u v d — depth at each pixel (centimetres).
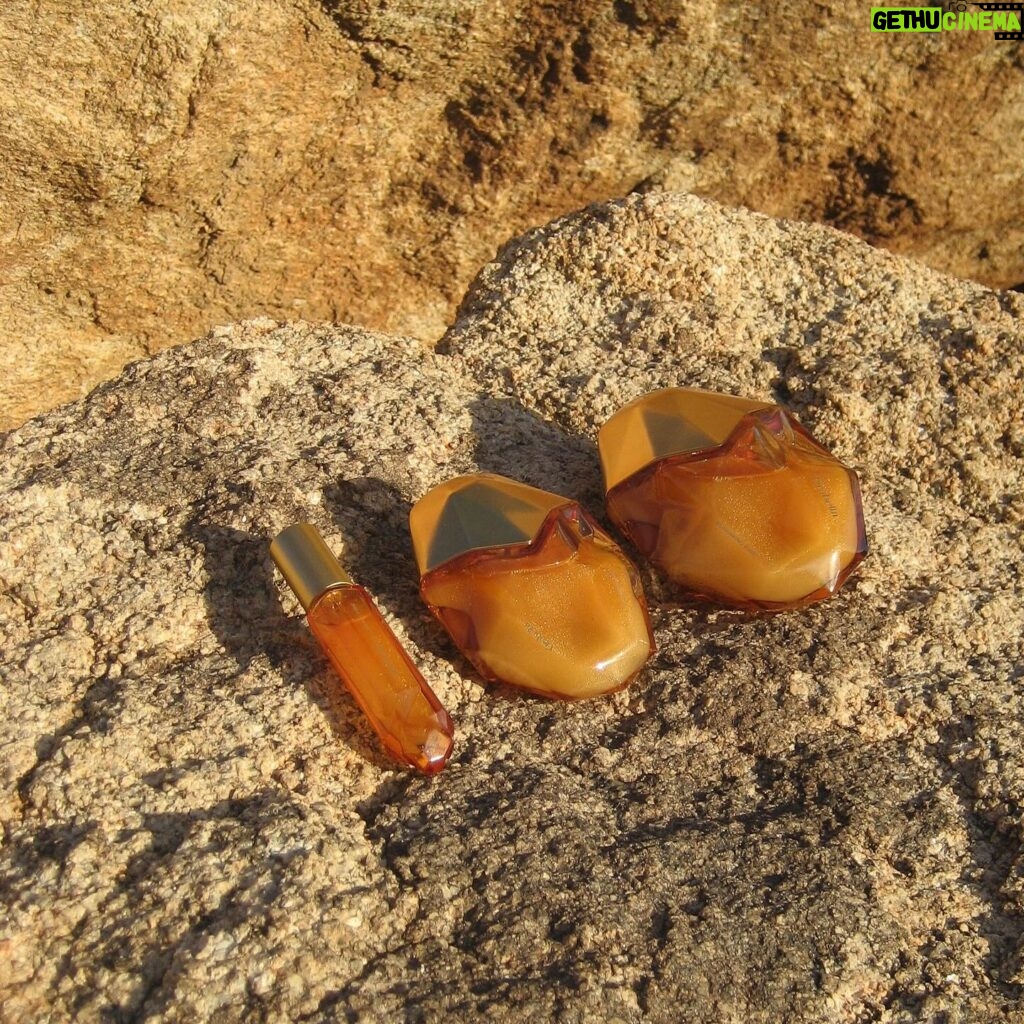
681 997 36
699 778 43
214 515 50
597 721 45
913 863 40
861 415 57
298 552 44
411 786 42
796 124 73
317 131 64
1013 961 38
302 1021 34
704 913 38
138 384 57
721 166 74
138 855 38
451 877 39
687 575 47
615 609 44
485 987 36
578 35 65
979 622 49
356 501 52
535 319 64
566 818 41
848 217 78
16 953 36
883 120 74
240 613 47
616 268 64
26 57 56
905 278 65
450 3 62
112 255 64
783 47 69
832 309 64
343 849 39
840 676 46
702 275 64
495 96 67
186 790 41
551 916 38
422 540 46
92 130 58
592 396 58
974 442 57
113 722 42
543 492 46
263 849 38
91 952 36
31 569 48
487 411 58
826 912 38
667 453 47
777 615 49
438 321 73
